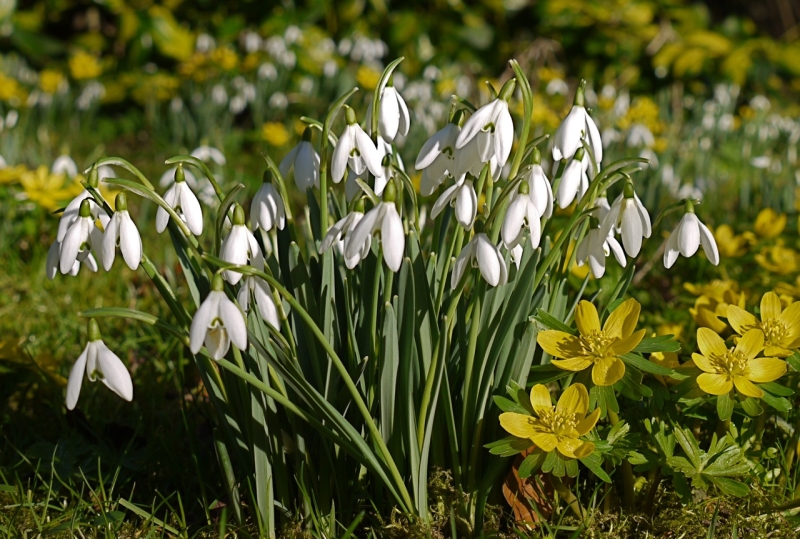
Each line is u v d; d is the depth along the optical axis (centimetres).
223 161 128
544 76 261
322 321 83
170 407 98
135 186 79
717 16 401
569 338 84
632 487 86
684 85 296
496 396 83
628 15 307
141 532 86
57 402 94
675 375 82
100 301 117
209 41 282
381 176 81
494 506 85
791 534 85
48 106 239
